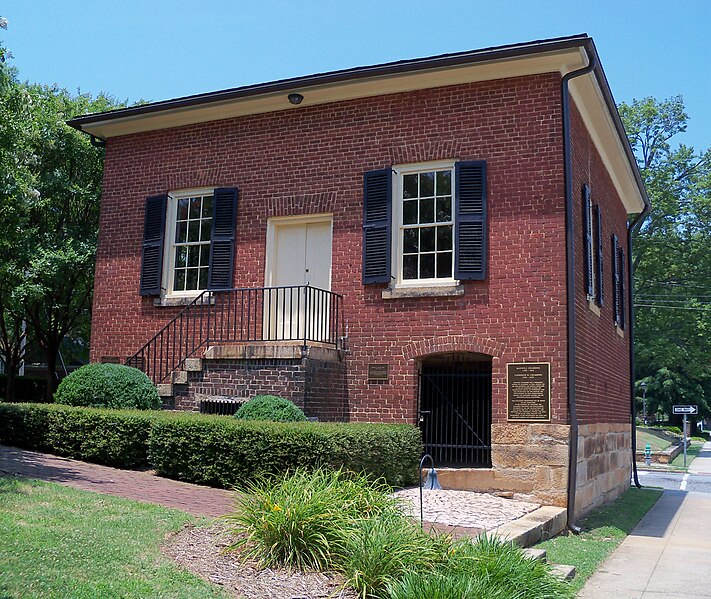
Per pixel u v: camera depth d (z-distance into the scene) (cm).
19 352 2225
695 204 4419
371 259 1293
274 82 1354
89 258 1838
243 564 651
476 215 1227
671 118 4716
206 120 1475
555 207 1189
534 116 1222
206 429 1013
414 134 1298
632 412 1953
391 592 575
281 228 1406
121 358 1482
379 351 1275
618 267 1762
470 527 891
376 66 1272
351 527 690
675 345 4450
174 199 1497
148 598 534
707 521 1389
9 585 515
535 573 653
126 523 719
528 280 1190
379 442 1039
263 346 1215
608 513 1333
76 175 1953
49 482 881
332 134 1364
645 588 824
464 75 1259
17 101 1315
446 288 1235
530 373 1168
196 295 1435
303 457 946
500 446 1170
